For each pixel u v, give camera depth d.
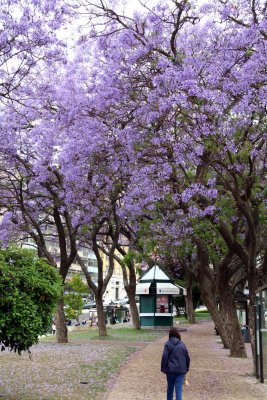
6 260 8.90
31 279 8.68
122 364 16.98
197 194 14.00
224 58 12.90
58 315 25.62
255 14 13.20
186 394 12.00
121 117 15.43
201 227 16.00
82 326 42.22
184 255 22.69
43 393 11.34
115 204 21.83
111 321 46.53
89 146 15.91
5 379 13.25
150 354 20.27
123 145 15.38
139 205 17.36
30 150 20.64
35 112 18.84
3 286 8.27
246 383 13.67
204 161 13.49
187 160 13.72
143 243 23.19
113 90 14.70
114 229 30.36
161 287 37.16
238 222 16.19
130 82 14.70
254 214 15.17
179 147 13.33
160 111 13.29
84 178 18.75
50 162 20.12
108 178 17.36
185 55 13.41
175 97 12.52
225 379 14.36
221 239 19.05
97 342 26.05
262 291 14.14
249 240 16.42
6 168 22.11
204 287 22.44
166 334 32.03
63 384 12.69
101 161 16.59
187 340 28.55
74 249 24.50
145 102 14.45
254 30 12.62
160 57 14.32
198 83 12.79
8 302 8.29
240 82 12.37
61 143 19.30
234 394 12.05
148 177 14.64
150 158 14.63
